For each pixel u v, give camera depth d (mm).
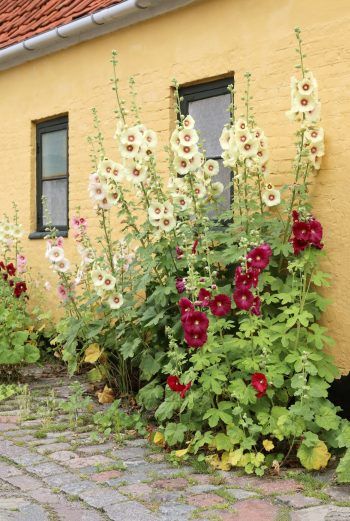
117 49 7156
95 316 6828
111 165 5445
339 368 5078
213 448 4473
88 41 7562
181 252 5289
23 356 6637
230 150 5180
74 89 7812
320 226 4785
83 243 6484
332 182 5141
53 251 6305
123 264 5867
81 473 4160
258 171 5207
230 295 5062
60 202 8367
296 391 4230
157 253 5395
